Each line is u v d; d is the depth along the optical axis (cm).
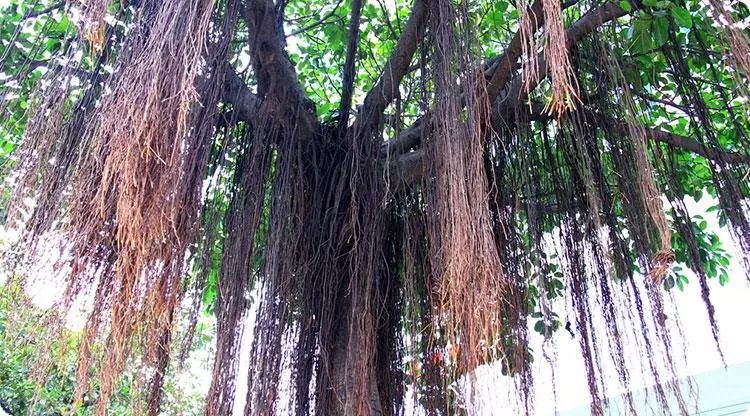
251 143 260
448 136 197
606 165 261
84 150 197
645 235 244
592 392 246
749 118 236
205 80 211
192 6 182
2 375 467
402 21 368
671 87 287
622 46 262
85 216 183
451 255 180
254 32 250
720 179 271
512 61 232
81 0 181
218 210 240
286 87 262
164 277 186
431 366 246
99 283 186
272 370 229
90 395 227
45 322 187
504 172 264
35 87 213
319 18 371
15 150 229
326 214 261
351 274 246
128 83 178
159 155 173
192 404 310
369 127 263
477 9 268
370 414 224
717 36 208
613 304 253
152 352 188
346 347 247
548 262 286
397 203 274
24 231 193
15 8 287
